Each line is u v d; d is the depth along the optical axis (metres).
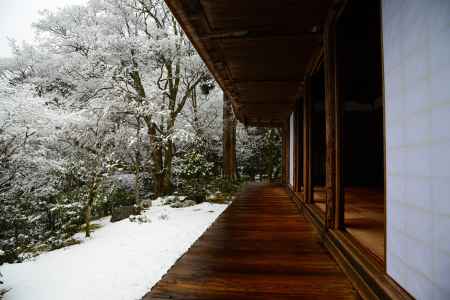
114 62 9.83
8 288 3.67
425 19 1.01
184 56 10.68
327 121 2.55
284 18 2.36
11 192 6.74
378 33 3.14
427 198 1.01
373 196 5.11
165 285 1.73
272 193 6.75
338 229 2.40
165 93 10.70
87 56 9.70
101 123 8.30
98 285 3.66
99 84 9.55
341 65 2.40
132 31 10.79
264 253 2.32
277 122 8.81
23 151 6.72
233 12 2.23
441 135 0.92
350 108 7.05
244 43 2.79
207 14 2.26
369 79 5.20
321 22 2.45
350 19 2.82
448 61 0.88
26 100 6.50
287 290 1.66
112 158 8.36
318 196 4.75
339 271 1.93
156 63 10.87
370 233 2.31
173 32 11.17
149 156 10.64
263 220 3.63
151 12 10.69
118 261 4.57
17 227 6.25
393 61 1.27
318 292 1.63
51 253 5.17
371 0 2.51
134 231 6.49
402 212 1.20
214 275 1.88
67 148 8.30
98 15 10.40
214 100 13.12
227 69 3.55
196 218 7.63
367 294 1.47
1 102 6.24
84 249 5.30
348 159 7.03
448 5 0.88
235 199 5.72
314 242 2.63
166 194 10.66
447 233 0.90
